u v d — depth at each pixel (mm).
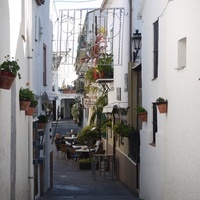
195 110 7859
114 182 19094
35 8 13555
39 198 13273
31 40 11859
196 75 7789
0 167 7988
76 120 54219
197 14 7703
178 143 9023
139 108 13227
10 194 9219
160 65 10781
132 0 16625
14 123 9633
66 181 19344
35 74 13562
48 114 16547
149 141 12383
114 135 21359
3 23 8289
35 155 13195
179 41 8984
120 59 18969
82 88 37219
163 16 10523
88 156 24453
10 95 8961
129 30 16766
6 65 7375
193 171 7953
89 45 21734
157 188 11078
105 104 24172
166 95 10086
